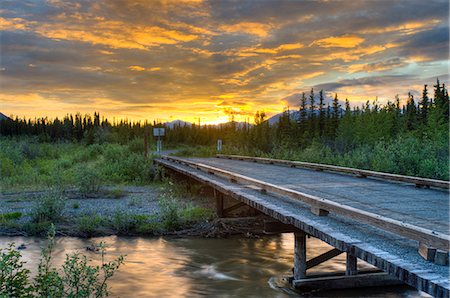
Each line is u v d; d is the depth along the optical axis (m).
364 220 7.38
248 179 13.40
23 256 12.02
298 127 55.03
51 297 6.17
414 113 53.97
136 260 12.23
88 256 12.35
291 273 11.27
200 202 20.94
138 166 29.92
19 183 26.62
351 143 39.31
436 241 5.71
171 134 78.44
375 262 6.05
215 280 10.73
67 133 85.06
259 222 16.22
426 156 20.36
